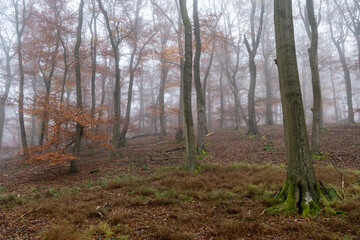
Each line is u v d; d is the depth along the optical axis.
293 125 5.23
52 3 17.02
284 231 4.03
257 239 3.80
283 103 5.44
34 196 7.39
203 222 4.66
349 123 20.84
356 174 7.44
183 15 10.23
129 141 25.48
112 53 20.53
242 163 10.57
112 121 14.33
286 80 5.31
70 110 10.92
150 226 4.49
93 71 18.86
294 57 5.34
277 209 4.97
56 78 20.80
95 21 21.72
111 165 12.73
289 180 5.30
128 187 7.70
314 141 10.87
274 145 13.92
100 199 6.57
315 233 3.83
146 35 20.42
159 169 10.72
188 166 9.77
